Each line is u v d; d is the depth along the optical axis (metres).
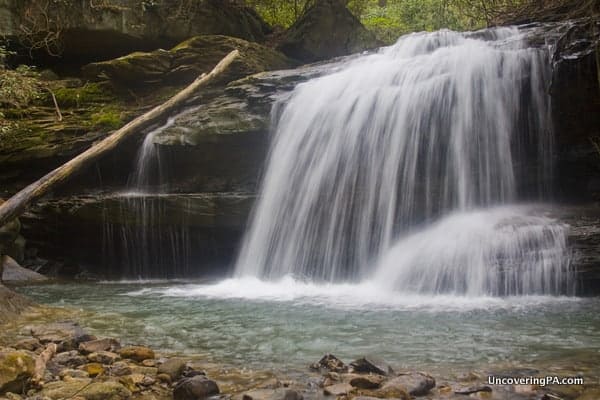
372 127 9.90
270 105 11.33
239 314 6.35
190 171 11.62
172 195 10.41
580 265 7.04
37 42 14.78
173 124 11.71
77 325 5.55
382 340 4.92
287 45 16.98
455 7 19.80
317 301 7.22
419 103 9.64
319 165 10.16
